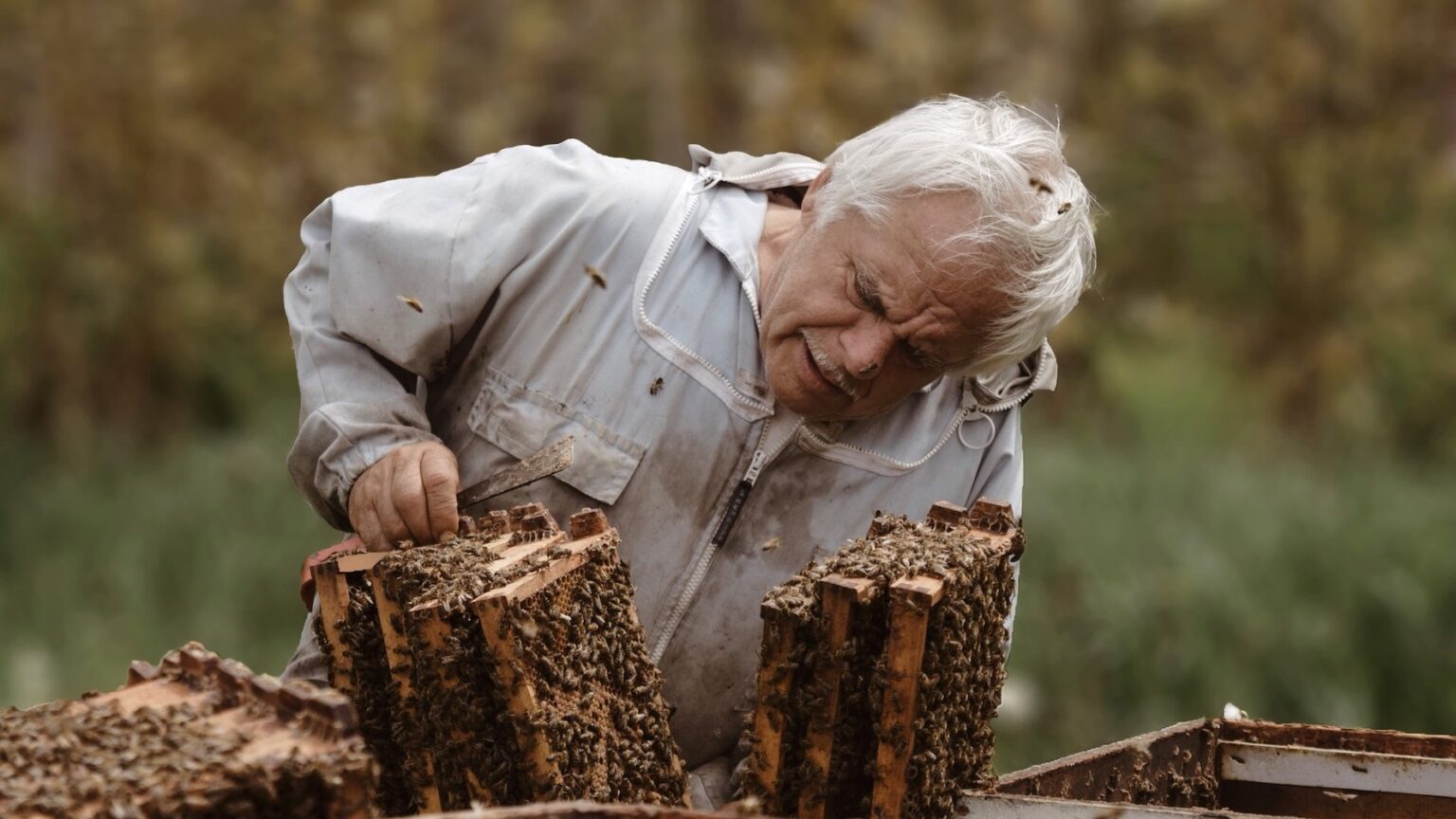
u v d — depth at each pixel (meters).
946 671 3.17
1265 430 13.20
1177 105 14.82
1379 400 13.73
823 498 3.82
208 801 2.23
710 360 3.71
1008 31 14.48
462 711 3.00
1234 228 14.45
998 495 4.06
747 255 3.73
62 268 13.12
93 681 8.82
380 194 3.85
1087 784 3.79
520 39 14.17
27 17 13.31
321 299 3.83
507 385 3.76
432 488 3.50
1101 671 8.80
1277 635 8.75
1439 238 14.41
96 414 13.23
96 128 13.52
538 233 3.72
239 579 10.13
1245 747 3.98
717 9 14.40
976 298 3.39
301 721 2.40
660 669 3.82
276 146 14.15
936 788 3.25
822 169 3.75
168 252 13.31
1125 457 11.46
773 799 3.18
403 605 3.07
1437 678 8.72
